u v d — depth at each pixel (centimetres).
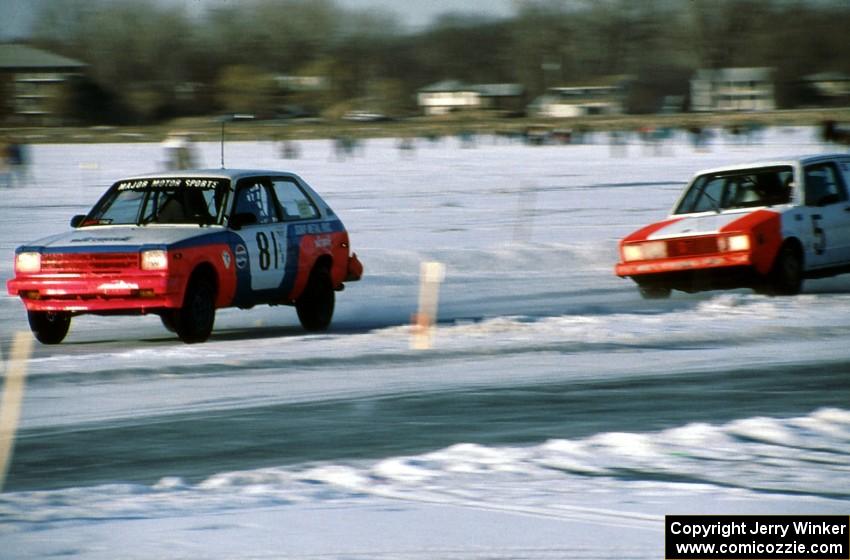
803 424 2962
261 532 1964
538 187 15338
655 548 1870
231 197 4903
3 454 2722
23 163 19212
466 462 2572
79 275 4550
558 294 6338
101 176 19338
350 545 1884
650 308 5644
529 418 3200
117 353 4412
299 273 5106
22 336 2753
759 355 4206
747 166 6194
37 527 2011
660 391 3569
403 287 6794
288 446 2877
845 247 6128
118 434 3048
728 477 2423
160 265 4506
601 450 2686
